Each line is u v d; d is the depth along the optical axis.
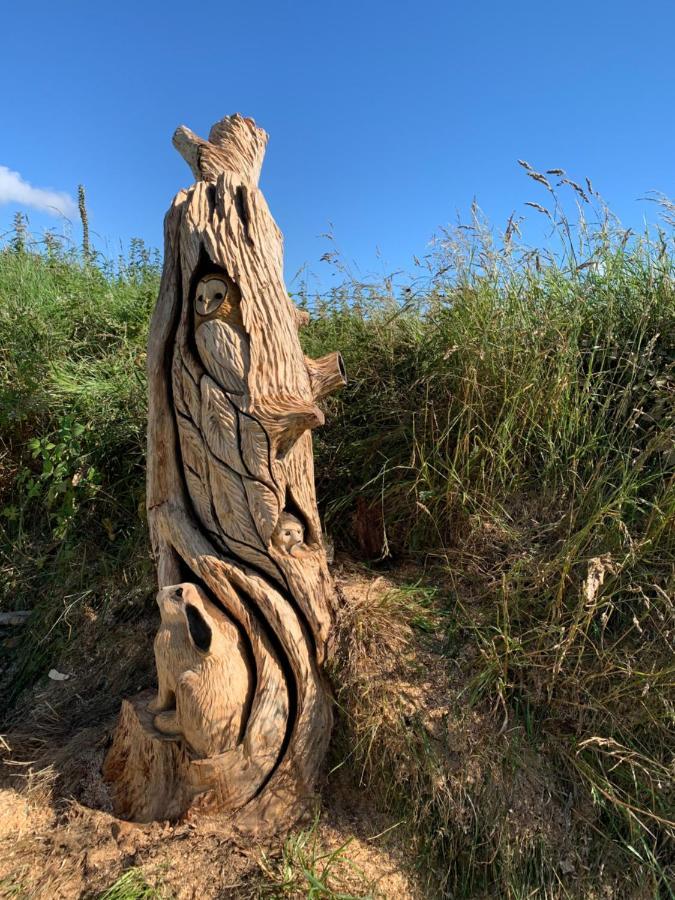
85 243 4.18
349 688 1.71
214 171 1.80
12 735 2.03
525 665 1.71
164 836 1.56
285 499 1.71
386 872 1.52
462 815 1.58
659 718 1.62
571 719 1.69
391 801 1.62
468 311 2.30
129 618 2.29
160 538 1.75
